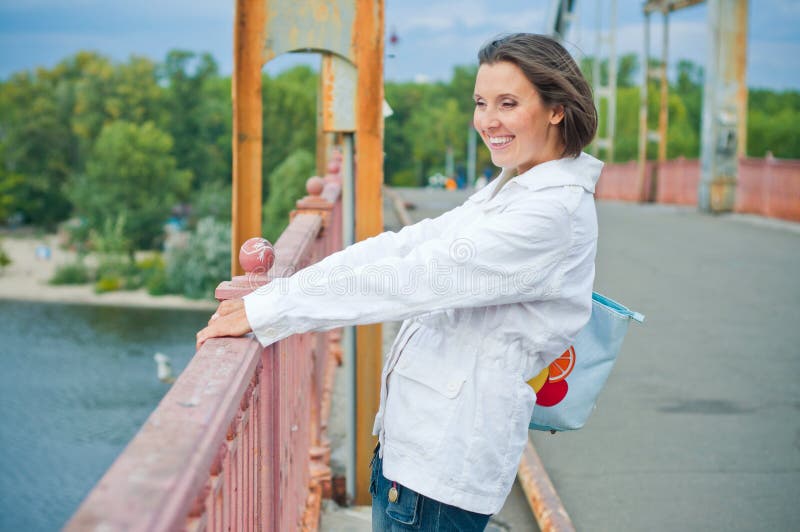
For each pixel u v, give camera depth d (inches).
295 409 121.3
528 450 171.3
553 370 79.0
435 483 69.0
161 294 2812.5
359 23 138.6
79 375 1927.9
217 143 4244.6
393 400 72.7
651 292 345.7
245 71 134.7
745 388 218.7
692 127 4512.8
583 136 71.1
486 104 72.0
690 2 911.0
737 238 527.8
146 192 3467.0
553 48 70.9
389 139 5157.5
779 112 4274.1
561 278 69.2
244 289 75.6
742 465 169.0
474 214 77.8
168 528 38.9
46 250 3361.2
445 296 67.0
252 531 77.8
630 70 5049.2
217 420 51.6
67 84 4156.0
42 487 1354.6
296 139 4035.4
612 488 158.1
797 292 346.9
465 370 70.0
